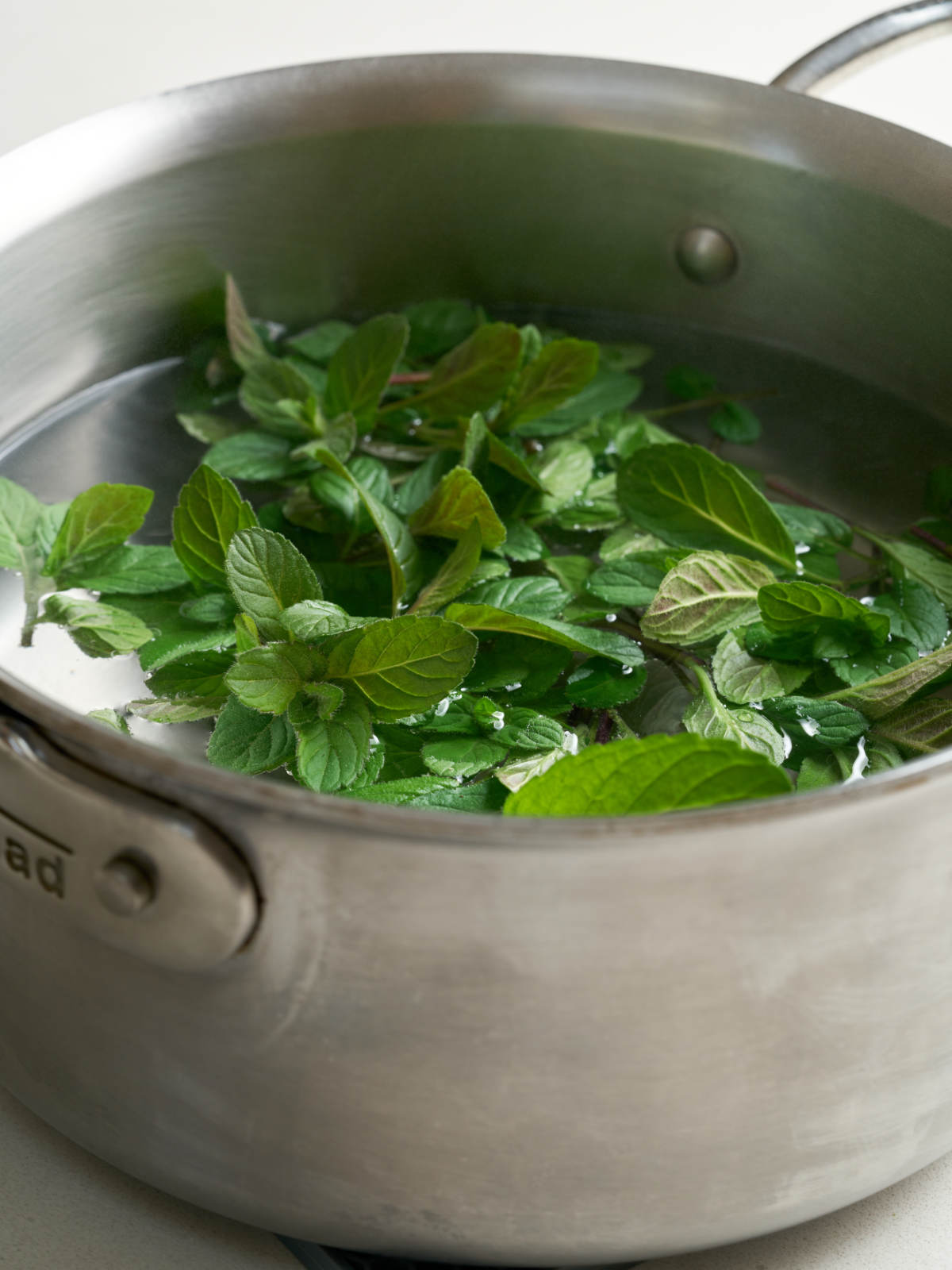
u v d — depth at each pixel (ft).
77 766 1.33
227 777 1.28
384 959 1.33
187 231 1.89
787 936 1.34
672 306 2.06
